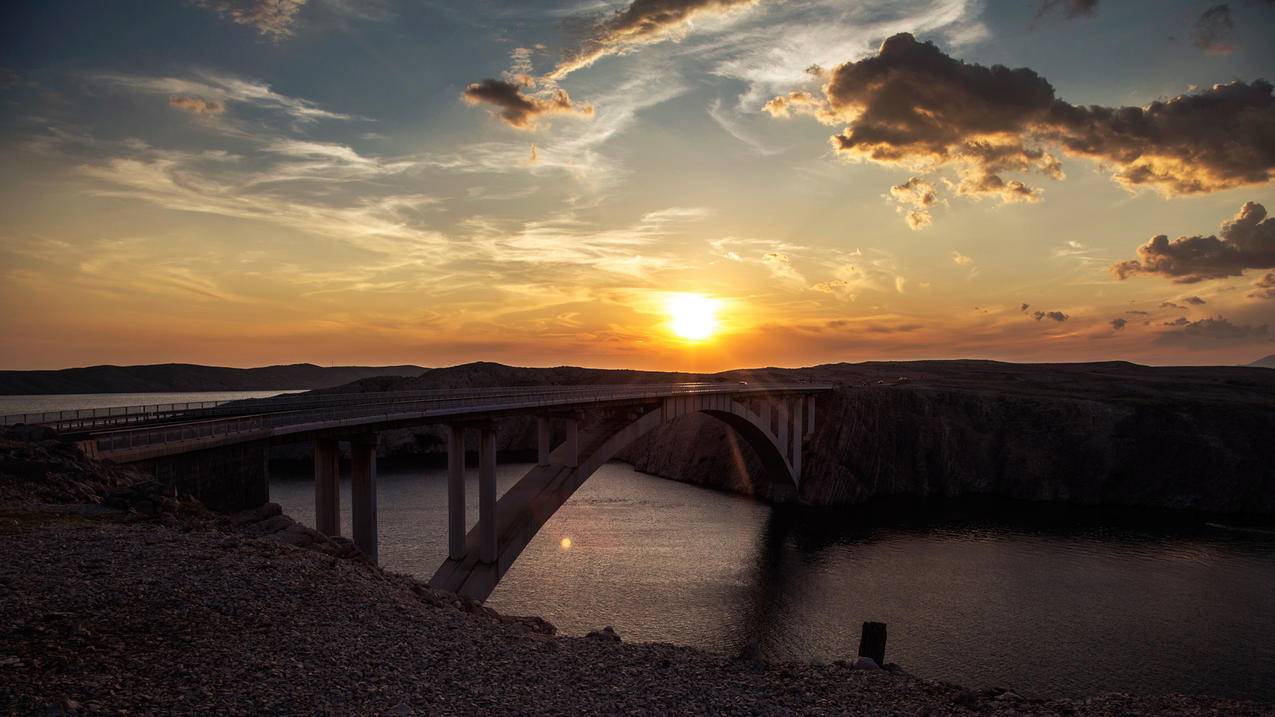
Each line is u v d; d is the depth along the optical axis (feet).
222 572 63.05
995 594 197.77
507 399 193.67
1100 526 300.81
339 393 578.66
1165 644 159.94
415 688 47.47
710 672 58.75
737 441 418.31
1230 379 604.90
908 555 245.86
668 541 259.60
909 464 409.69
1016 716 54.34
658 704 50.39
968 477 401.49
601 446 226.17
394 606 64.28
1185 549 255.09
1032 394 489.67
